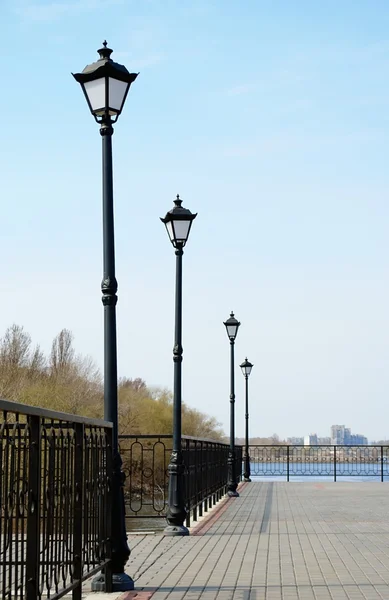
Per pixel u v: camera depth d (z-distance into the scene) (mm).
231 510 17891
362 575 8836
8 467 4699
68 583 6621
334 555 10453
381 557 10273
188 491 14047
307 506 19016
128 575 8391
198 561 9969
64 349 56688
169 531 12859
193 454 15242
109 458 8000
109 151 8578
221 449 22156
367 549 11062
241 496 22953
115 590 7883
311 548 11172
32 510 5188
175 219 13820
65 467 6191
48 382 50406
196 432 61969
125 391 57906
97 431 7695
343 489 26562
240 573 9008
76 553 6523
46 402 47031
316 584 8250
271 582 8398
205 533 13195
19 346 51844
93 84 8469
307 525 14445
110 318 8375
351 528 13875
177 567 9484
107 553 7918
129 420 52062
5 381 48531
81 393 50906
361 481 33125
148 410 55000
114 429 8172
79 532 6543
